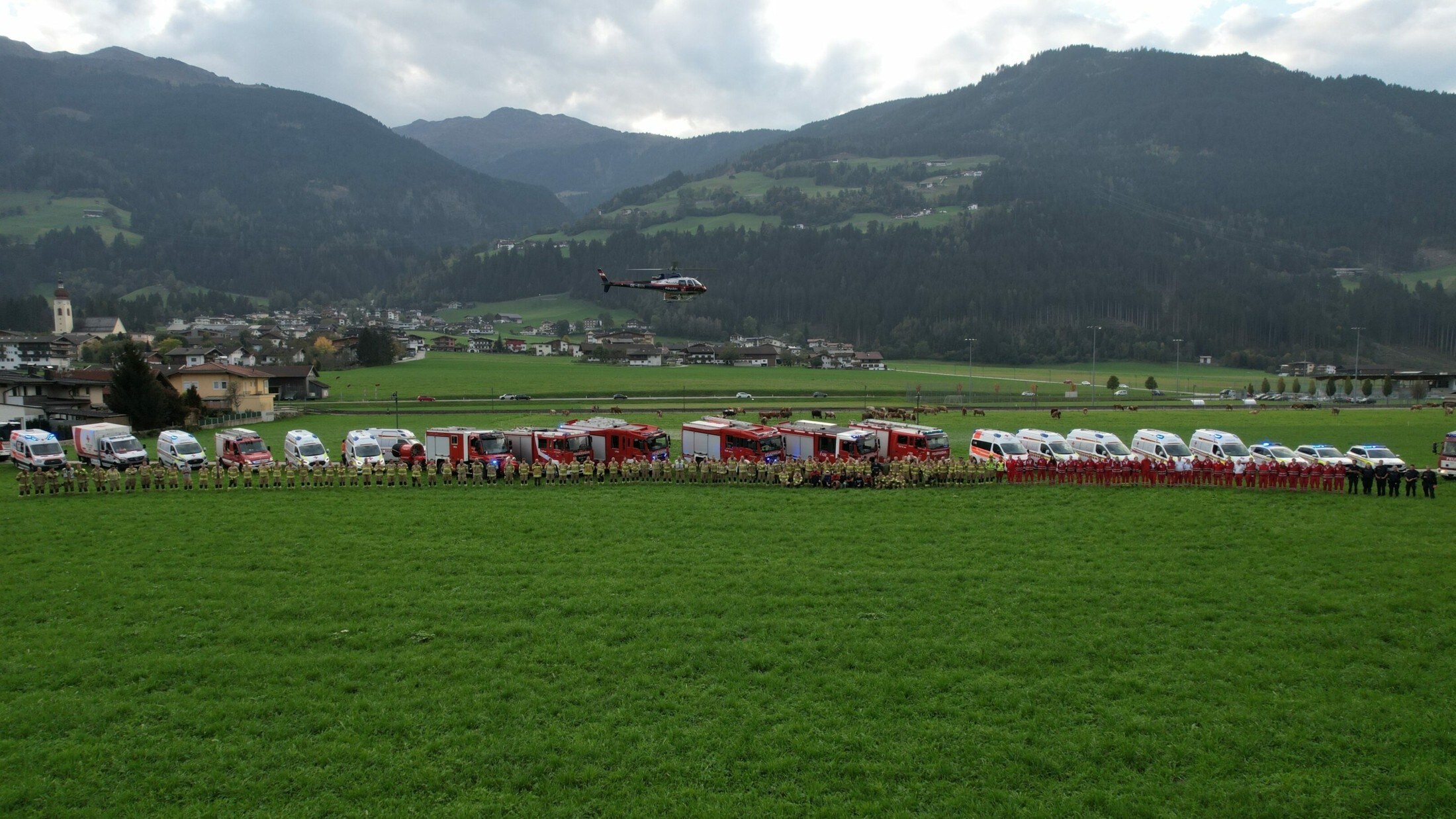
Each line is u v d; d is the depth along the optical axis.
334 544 38.22
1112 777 20.03
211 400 109.69
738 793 19.45
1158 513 44.38
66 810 18.72
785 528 41.38
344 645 27.02
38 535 39.84
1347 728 21.92
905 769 20.34
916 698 23.64
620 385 174.25
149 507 46.34
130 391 90.12
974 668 25.42
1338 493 49.25
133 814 18.59
